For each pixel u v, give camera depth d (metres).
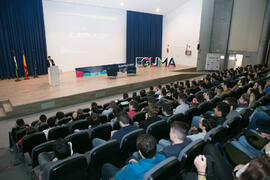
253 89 4.30
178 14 13.80
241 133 2.76
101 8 11.79
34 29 9.77
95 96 7.73
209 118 2.54
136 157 2.18
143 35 14.21
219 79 7.46
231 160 1.96
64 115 4.88
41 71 10.42
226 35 12.80
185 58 13.91
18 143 3.48
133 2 11.81
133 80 9.39
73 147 2.78
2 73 9.27
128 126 2.66
